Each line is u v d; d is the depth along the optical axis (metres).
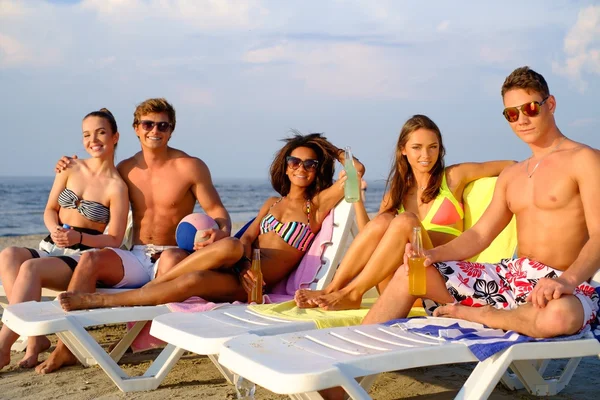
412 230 3.89
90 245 5.16
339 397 3.31
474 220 4.48
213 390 3.93
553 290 3.03
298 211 5.14
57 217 5.51
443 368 4.54
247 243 5.18
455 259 3.77
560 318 3.00
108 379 4.21
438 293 3.63
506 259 3.80
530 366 3.79
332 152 5.14
